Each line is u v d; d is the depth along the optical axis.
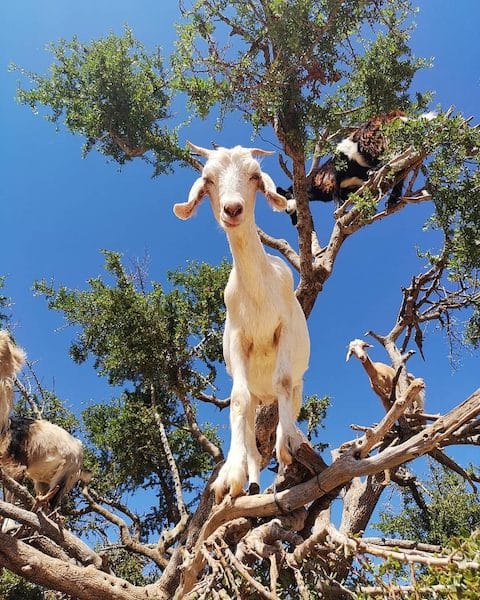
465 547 0.71
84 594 1.80
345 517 2.25
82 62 3.22
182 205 1.32
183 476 3.52
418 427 1.68
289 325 1.32
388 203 2.76
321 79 2.35
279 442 1.16
